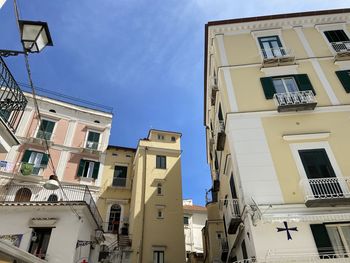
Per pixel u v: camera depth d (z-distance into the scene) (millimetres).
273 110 14086
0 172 21828
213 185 21094
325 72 15672
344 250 9969
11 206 14242
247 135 13391
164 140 28578
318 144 12742
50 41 6383
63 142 26031
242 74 15992
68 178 24328
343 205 11000
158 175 25516
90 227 16406
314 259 9789
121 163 28188
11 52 6227
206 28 19016
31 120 25516
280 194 11539
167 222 22891
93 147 27250
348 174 11742
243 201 11695
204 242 24188
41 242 13617
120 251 20609
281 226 10672
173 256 21203
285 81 15531
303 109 13898
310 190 11320
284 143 12977
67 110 28031
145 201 23641
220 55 17188
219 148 16859
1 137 6996
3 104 7262
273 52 16969
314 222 10664
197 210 35656
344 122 13383
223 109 15656
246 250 12383
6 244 9539
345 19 18594
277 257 9977
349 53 15922
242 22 18531
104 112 29922
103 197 25484
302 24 18547
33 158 23938
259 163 12469
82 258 14688
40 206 14430
